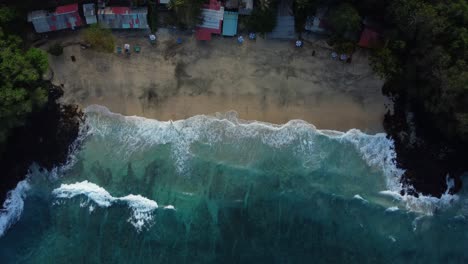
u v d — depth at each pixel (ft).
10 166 136.46
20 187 137.08
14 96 117.60
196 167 136.67
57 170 137.80
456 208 137.49
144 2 138.62
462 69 120.78
